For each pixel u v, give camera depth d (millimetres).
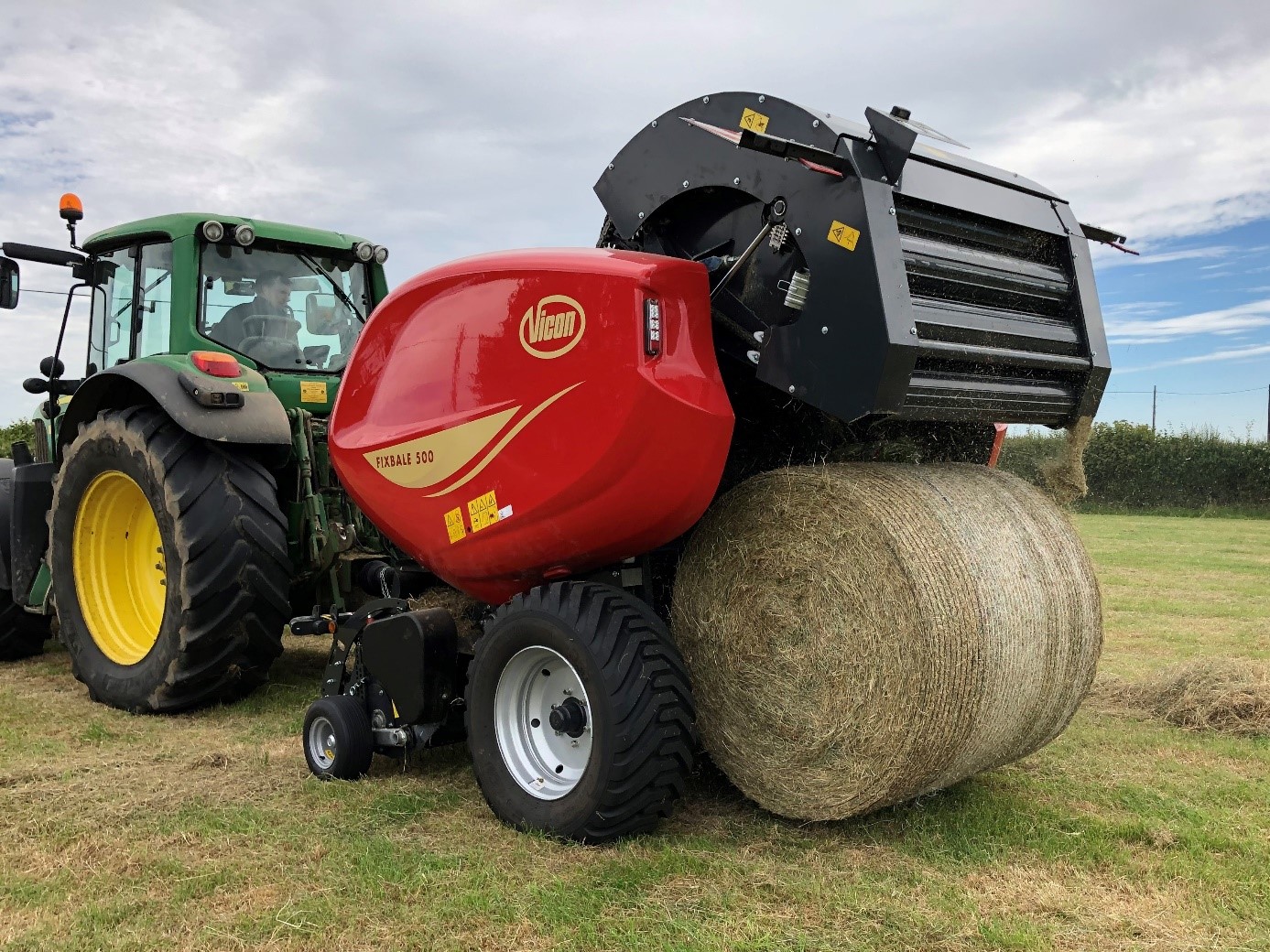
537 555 3070
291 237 4930
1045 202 3520
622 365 2730
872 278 2744
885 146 2846
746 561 2982
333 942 2277
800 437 3473
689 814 3107
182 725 4168
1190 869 2721
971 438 3818
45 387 5469
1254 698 4211
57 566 4719
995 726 2877
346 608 4668
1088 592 3203
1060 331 3418
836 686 2783
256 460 4465
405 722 3352
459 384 3215
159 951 2234
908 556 2678
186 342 4645
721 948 2244
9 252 5090
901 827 3016
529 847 2816
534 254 3055
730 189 3178
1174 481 22078
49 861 2699
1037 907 2482
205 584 4129
